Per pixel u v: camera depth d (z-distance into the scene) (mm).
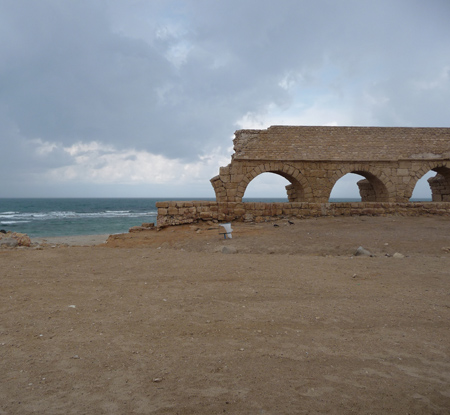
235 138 24109
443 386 3732
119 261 10555
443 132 25922
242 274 8609
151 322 5531
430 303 6418
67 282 8031
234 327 5352
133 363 4180
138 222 48250
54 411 3230
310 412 3273
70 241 23812
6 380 3752
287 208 21547
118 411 3254
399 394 3574
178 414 3229
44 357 4309
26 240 16016
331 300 6645
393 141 25344
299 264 9758
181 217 20016
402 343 4785
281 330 5238
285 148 24234
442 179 29969
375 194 26859
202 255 11539
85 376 3869
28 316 5762
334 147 24641
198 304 6430
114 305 6367
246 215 21281
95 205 141875
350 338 4957
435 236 14047
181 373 3955
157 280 8211
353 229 16500
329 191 24438
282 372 3998
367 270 8992
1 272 8922
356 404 3404
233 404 3379
